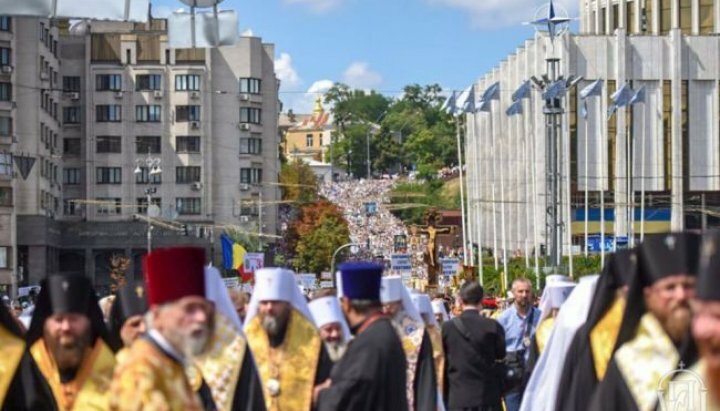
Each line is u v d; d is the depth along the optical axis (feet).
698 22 335.06
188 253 28.30
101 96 363.35
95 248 352.90
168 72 365.40
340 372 40.70
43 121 316.81
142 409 27.14
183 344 28.12
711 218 309.22
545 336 57.62
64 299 39.88
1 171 292.20
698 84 305.94
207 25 75.41
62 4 67.21
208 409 43.65
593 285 44.19
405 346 52.16
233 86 373.20
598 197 300.40
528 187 309.63
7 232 293.02
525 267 258.16
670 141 304.91
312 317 49.37
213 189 371.15
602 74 299.38
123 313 42.60
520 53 323.57
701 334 19.70
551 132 205.67
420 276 237.25
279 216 422.00
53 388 40.24
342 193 602.44
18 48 303.68
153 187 333.21
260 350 48.24
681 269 32.89
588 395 38.06
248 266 182.70
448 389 64.34
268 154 381.19
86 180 362.53
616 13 354.33
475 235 362.94
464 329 64.03
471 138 378.32
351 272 41.27
